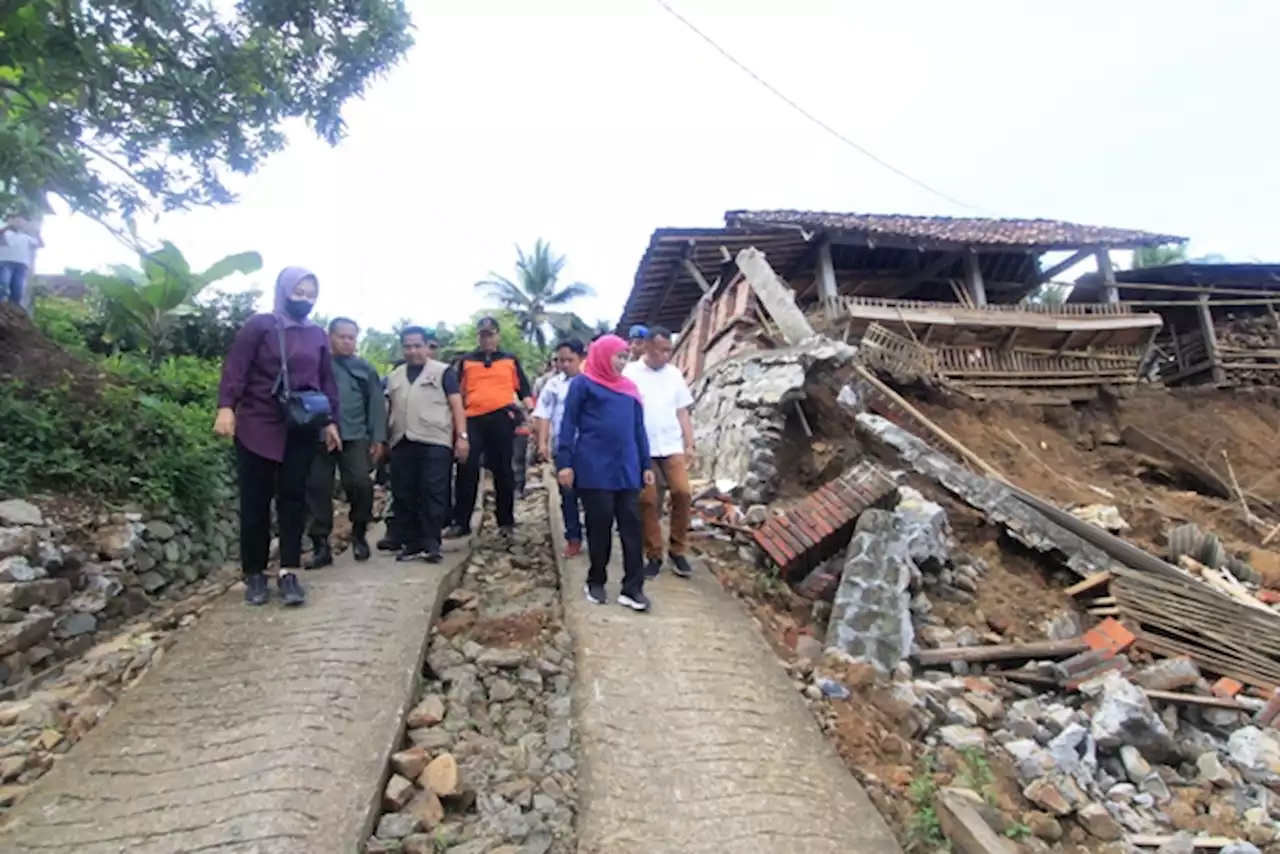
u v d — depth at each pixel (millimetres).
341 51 6660
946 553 6406
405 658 3943
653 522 5406
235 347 4375
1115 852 3559
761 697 3955
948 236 12477
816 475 7965
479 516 7445
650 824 2955
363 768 3066
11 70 5066
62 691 3770
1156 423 12742
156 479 5508
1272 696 5168
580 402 4898
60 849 2592
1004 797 3752
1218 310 16109
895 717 4250
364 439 5664
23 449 4891
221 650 3980
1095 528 7133
